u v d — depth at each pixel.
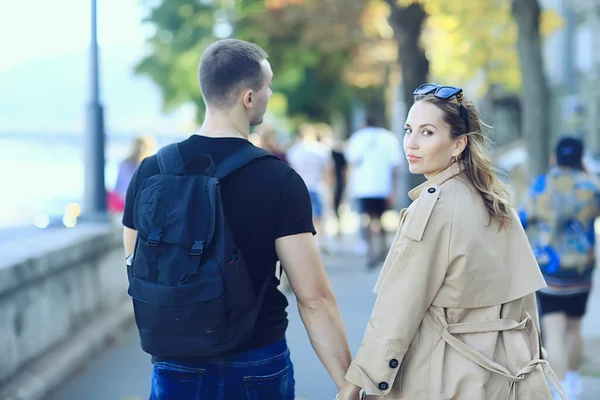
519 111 36.94
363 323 8.83
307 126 14.30
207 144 3.01
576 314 5.69
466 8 15.95
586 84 30.77
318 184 14.34
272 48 28.72
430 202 2.93
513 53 18.27
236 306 2.81
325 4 25.70
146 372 6.85
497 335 2.95
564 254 5.59
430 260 2.90
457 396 2.89
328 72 32.56
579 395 6.01
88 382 6.54
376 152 13.51
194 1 40.34
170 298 2.76
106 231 8.62
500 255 2.95
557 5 32.16
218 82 3.02
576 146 5.62
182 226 2.81
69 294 7.27
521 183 17.55
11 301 5.71
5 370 5.56
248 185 2.93
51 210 19.92
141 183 3.08
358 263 14.21
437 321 2.95
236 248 2.85
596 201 5.60
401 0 13.64
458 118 2.99
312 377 6.72
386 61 27.28
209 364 2.91
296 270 2.96
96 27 10.70
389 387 2.91
